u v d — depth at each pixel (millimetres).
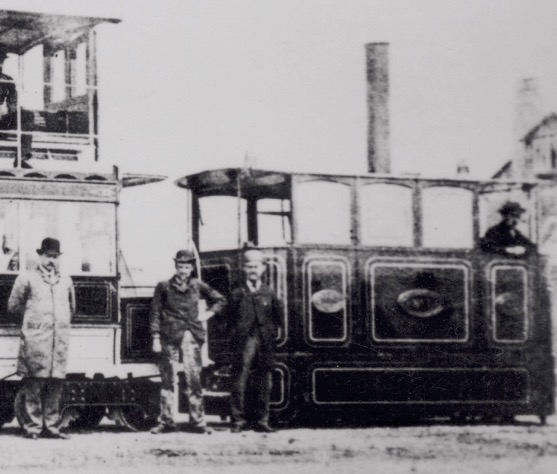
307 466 16625
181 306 19188
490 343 21406
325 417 20312
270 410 20094
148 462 16469
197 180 21531
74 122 21641
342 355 20469
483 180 21672
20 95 20781
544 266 21875
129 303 20125
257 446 17812
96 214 20906
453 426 21156
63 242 21203
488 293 21484
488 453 18031
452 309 21203
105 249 20531
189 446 17625
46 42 22094
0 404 19438
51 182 19594
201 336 19328
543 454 18031
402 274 20984
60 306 18500
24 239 19422
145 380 19750
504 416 21938
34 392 18375
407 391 20797
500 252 21625
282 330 20266
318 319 20422
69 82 21953
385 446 18250
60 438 18391
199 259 21484
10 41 21000
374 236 20906
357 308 20625
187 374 19312
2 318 19000
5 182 19391
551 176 23734
